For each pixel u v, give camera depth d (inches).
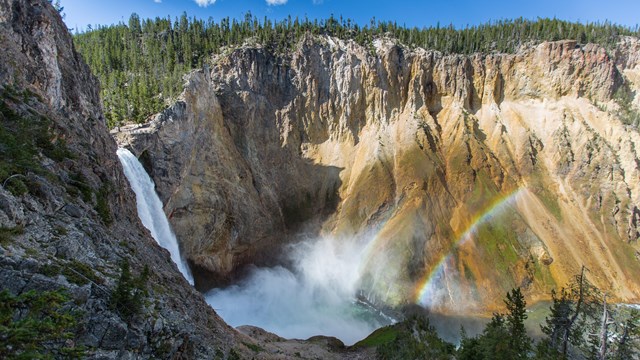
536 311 2888.8
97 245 842.2
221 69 3809.1
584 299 1541.6
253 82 3892.7
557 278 3225.9
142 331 692.1
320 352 1923.0
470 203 3654.0
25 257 577.9
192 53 3841.0
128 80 3218.5
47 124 1076.5
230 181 3243.1
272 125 3964.1
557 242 3449.8
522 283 3181.6
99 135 1715.1
